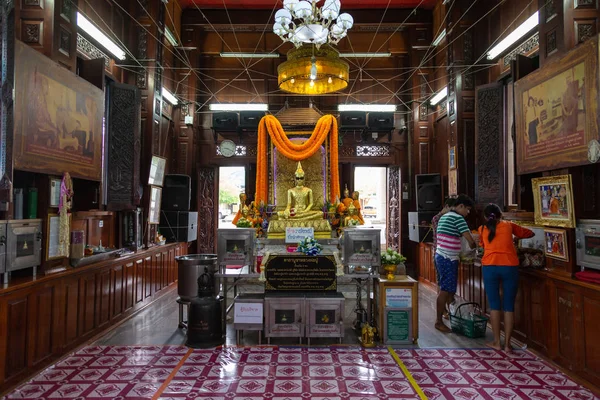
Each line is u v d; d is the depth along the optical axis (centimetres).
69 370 320
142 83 626
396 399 273
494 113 540
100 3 539
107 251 446
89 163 423
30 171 322
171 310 523
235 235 411
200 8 810
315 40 456
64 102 372
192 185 809
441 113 747
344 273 419
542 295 353
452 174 643
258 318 387
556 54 365
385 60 837
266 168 675
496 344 375
